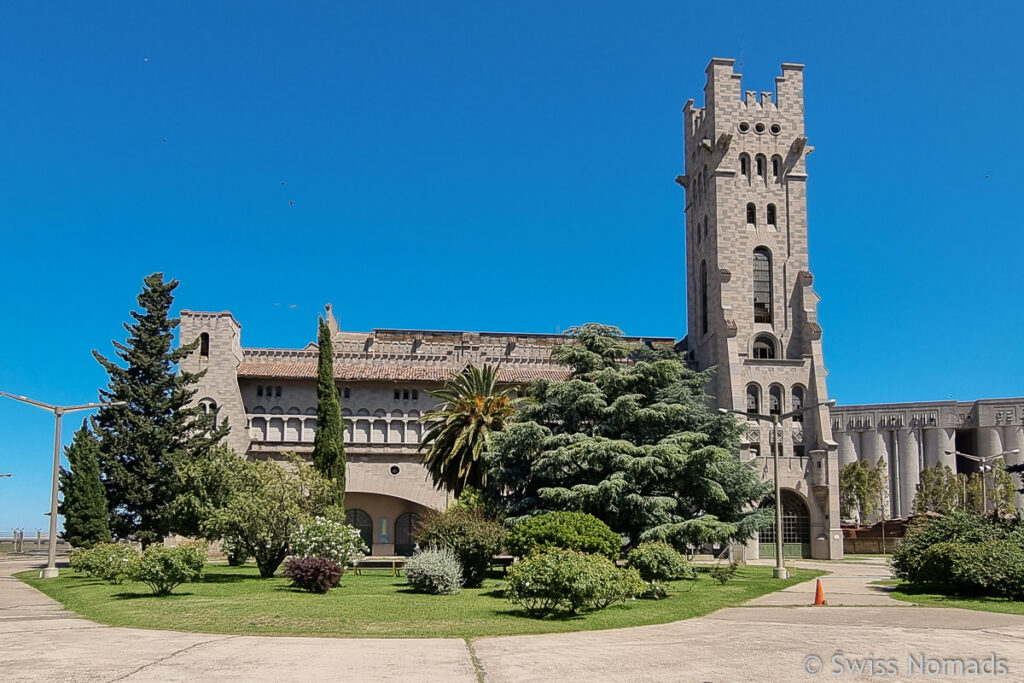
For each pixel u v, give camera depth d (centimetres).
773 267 8019
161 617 2623
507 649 2097
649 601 3228
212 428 6906
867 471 10069
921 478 9981
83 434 6094
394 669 1817
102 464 6225
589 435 5219
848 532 8706
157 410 6375
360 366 8019
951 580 3569
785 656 2016
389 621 2561
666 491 5016
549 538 3756
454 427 5678
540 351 8406
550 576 2666
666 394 5406
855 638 2319
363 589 3625
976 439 11650
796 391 7669
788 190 8169
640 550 3522
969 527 3975
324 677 1723
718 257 7931
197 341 6756
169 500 6144
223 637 2273
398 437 7844
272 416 7688
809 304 7919
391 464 7444
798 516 7406
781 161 8206
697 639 2286
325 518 4247
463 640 2245
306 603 2967
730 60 8256
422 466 7462
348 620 2552
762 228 8075
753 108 8225
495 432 5172
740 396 7462
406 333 9225
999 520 4216
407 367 8100
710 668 1853
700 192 8525
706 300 8338
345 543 4138
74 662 1867
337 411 6412
